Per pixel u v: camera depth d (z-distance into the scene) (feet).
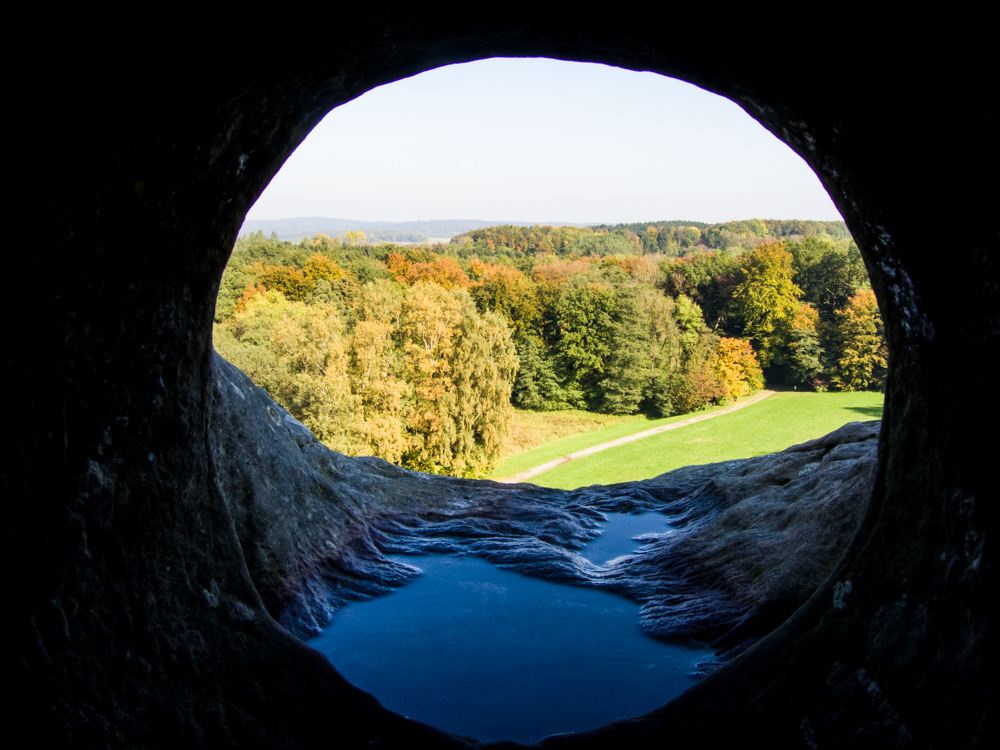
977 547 12.39
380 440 110.32
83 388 12.52
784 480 28.37
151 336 13.75
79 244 11.80
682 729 14.85
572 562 26.23
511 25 13.97
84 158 11.07
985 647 11.76
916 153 12.23
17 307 11.12
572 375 185.06
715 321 215.10
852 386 188.65
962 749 11.34
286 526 23.13
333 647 19.95
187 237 13.96
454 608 22.62
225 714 13.58
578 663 18.95
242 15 11.05
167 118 11.89
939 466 13.53
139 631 13.33
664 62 15.14
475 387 120.78
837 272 209.56
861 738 12.84
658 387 176.45
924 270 13.21
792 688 14.46
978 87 10.44
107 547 13.20
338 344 114.93
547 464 138.82
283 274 180.34
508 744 14.43
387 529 29.50
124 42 10.21
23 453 11.65
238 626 15.40
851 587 14.99
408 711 16.60
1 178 10.16
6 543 11.42
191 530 15.26
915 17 10.34
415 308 120.78
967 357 12.75
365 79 15.38
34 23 9.14
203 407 15.75
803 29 11.88
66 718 11.55
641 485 36.35
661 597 23.08
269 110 13.98
